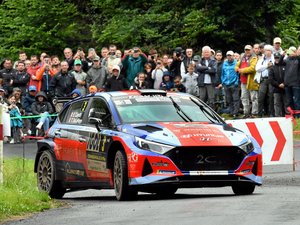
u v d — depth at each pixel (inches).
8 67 1772.9
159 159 860.6
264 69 1665.8
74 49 2351.1
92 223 704.4
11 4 2397.9
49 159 1005.2
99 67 1726.1
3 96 1717.5
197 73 1721.2
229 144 870.4
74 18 2370.8
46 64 1739.7
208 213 720.3
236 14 2037.4
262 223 652.7
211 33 2047.2
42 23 2367.1
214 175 866.1
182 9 2140.7
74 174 968.3
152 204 820.0
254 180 885.8
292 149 1250.0
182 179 861.2
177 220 688.4
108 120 929.5
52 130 1020.5
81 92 1726.1
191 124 905.5
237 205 769.6
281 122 1253.7
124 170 876.0
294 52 1641.2
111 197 989.8
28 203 858.8
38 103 1721.2
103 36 2206.0
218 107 1747.0
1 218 776.3
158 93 964.6
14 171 1136.8
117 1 2261.3
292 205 756.0
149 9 2196.1
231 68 1717.5
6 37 2412.6
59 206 870.4
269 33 2064.5
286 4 2017.7
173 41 2103.8
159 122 916.0
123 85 1665.8
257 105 1690.5
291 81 1641.2
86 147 944.9
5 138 1727.4
